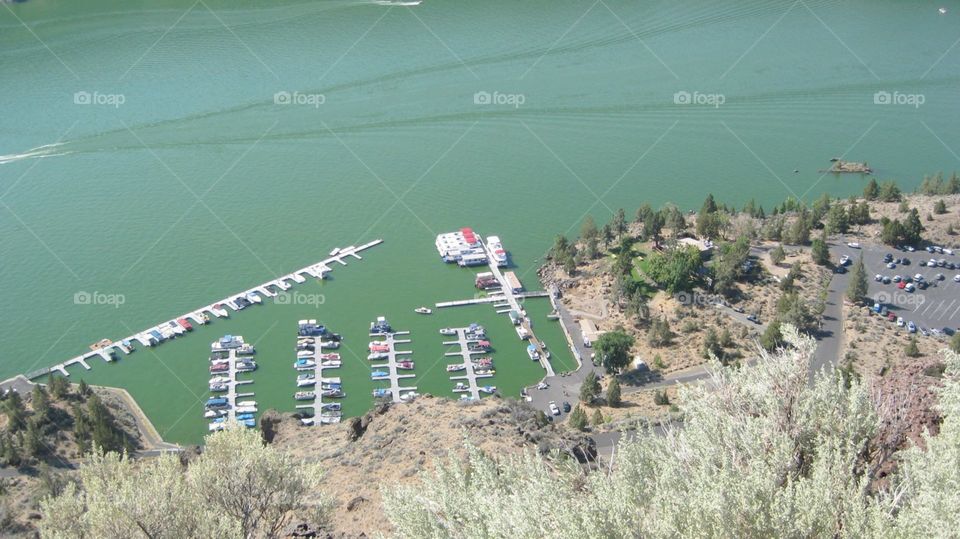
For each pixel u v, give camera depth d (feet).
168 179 501.15
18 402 273.54
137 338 359.25
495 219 457.68
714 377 89.76
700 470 71.97
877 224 403.95
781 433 78.64
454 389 325.21
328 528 122.83
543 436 150.61
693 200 470.39
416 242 437.99
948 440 70.85
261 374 335.47
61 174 507.71
